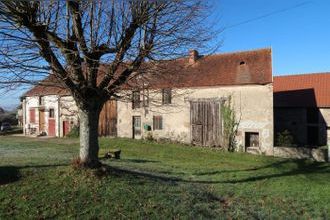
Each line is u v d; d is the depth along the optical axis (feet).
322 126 102.83
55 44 26.86
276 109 108.58
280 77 119.85
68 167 32.09
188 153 81.30
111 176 31.50
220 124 89.51
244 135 86.94
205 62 97.81
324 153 77.25
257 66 89.92
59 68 27.45
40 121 124.06
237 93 87.92
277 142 87.10
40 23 25.86
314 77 114.62
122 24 28.43
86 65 28.37
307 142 104.53
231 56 96.43
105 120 108.37
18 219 24.47
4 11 24.38
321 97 105.60
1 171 31.89
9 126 150.51
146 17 28.12
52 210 25.73
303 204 35.78
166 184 33.91
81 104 31.12
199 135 92.38
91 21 27.76
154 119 99.19
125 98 32.17
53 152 61.67
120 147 86.48
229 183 42.80
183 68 32.42
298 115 105.91
